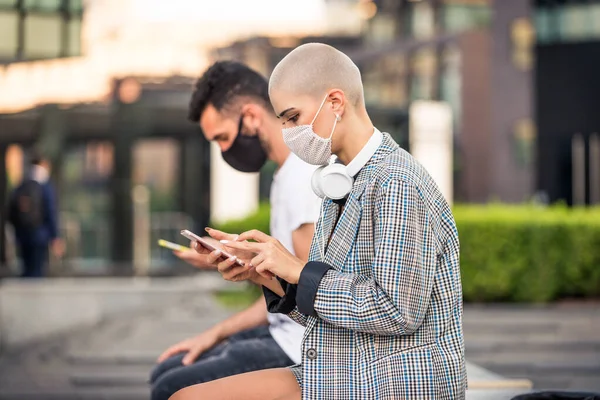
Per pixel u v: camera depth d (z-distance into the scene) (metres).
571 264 12.61
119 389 7.97
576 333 9.97
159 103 16.89
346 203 2.97
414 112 16.73
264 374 3.23
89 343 9.83
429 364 2.86
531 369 8.47
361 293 2.82
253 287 13.16
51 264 16.39
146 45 16.55
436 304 2.91
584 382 8.02
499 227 12.34
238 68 4.12
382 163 2.94
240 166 4.16
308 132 2.97
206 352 4.27
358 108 3.03
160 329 10.67
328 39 17.42
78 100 16.19
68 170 17.38
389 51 17.36
